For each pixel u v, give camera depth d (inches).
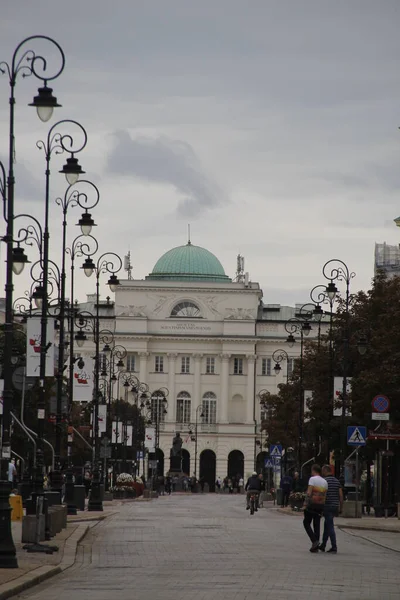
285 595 1403.8
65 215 3083.2
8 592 1368.1
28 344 2871.6
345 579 1637.6
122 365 6614.2
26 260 2370.8
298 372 6456.7
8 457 1716.3
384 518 3678.6
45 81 1877.5
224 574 1674.5
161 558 1972.2
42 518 2201.0
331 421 4488.2
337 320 4640.8
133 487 6363.2
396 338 4168.3
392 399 4121.6
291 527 3107.8
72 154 2476.6
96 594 1425.9
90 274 3535.9
